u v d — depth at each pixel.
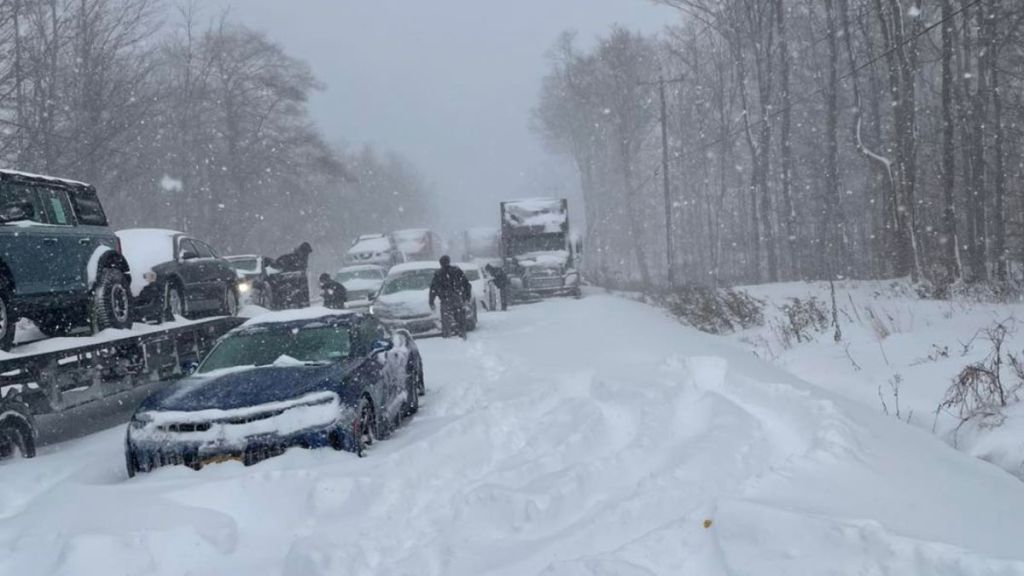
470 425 7.61
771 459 6.10
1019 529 4.53
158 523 5.26
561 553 4.69
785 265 46.94
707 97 55.31
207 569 4.92
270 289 23.92
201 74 50.72
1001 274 26.94
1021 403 7.96
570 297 32.19
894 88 29.64
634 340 13.34
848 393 9.94
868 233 48.25
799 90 48.41
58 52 33.81
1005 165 33.97
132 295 11.26
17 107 30.95
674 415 7.46
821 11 47.19
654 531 4.62
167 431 7.01
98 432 10.13
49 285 9.03
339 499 5.79
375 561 4.90
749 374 9.03
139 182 42.88
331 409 7.14
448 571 4.57
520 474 6.30
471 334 17.55
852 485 5.21
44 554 5.00
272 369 7.93
